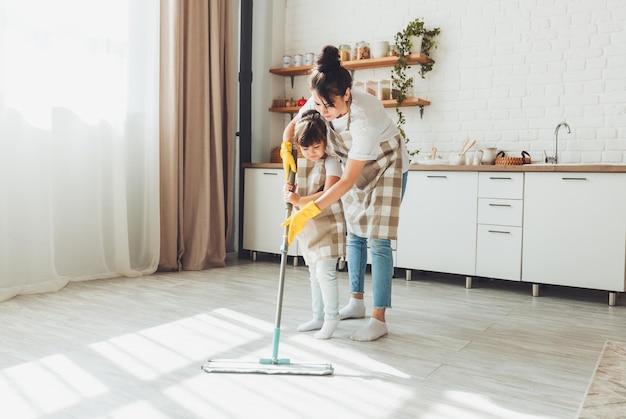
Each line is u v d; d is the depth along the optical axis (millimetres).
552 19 3748
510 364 2002
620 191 3002
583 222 3107
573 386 1786
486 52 3973
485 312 2830
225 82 4309
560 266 3186
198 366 1910
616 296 3082
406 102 4082
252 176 4398
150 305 2807
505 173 3330
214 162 4148
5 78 2895
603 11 3588
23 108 3016
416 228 3658
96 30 3393
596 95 3617
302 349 2123
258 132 4723
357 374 1861
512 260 3330
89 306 2764
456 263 3520
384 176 2289
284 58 4703
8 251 2980
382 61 4168
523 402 1644
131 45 3668
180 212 3889
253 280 3564
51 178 3137
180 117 3848
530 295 3318
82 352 2043
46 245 3133
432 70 4172
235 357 2010
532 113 3822
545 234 3221
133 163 3734
